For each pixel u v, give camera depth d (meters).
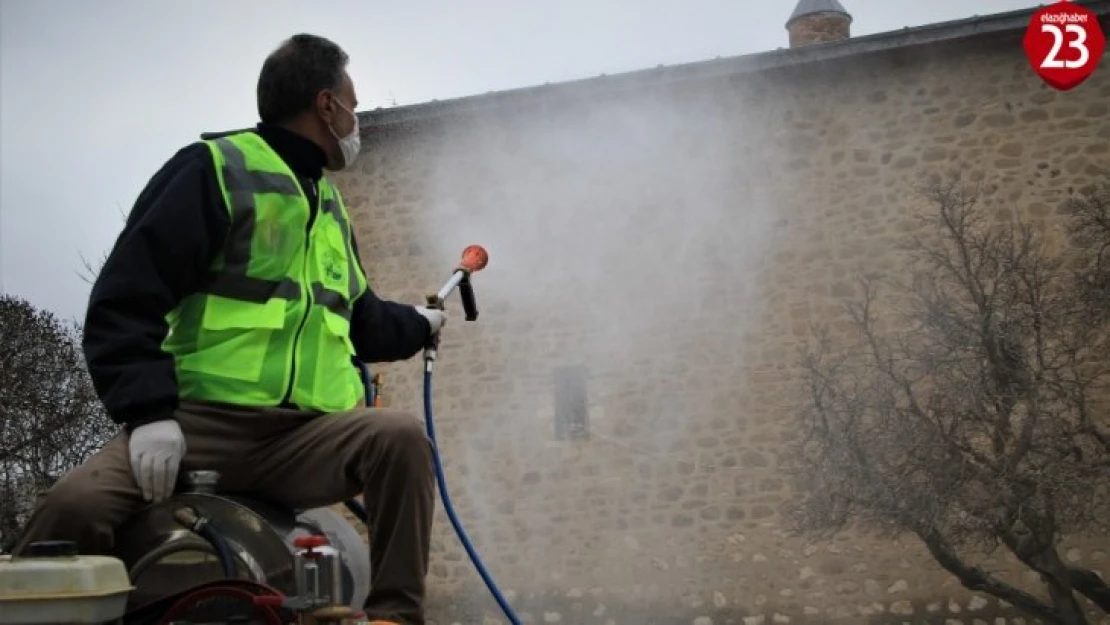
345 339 3.46
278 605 2.79
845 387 13.47
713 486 13.88
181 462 3.15
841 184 14.01
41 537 3.01
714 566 13.77
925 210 13.77
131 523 3.07
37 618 2.63
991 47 13.86
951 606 13.00
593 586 14.13
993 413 10.63
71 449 18.14
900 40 13.57
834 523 11.37
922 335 11.27
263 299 3.23
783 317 13.93
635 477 14.14
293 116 3.38
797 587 13.48
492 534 14.55
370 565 3.33
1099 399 12.54
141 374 2.98
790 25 17.56
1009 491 9.97
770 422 13.80
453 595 14.58
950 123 13.88
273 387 3.22
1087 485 10.09
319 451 3.23
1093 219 12.38
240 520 3.05
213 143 3.25
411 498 3.17
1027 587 12.84
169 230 3.06
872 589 13.24
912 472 10.36
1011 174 13.69
